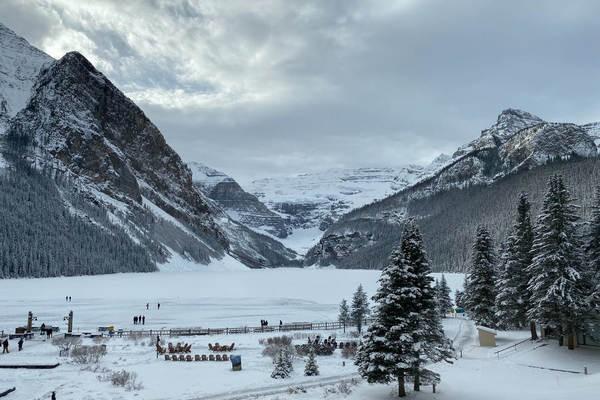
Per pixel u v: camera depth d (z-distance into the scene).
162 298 116.69
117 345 56.12
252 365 46.12
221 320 81.88
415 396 34.09
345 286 158.88
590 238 48.72
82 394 34.66
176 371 43.16
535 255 52.03
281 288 150.88
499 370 43.34
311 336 64.62
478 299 66.38
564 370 42.09
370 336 34.28
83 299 108.69
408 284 34.28
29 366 43.00
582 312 46.22
